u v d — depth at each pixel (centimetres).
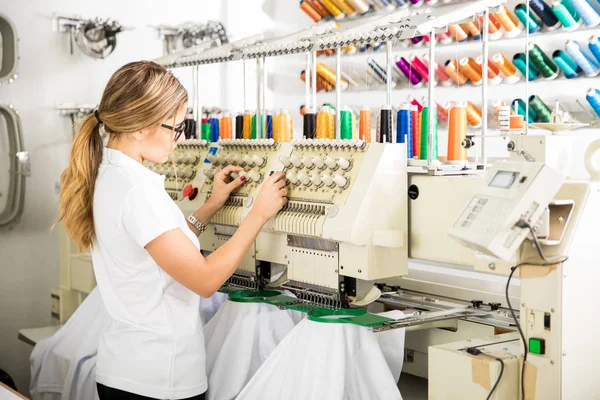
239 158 231
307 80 256
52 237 390
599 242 162
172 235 165
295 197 204
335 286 197
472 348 169
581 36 361
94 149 177
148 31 427
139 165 174
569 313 155
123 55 416
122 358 176
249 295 218
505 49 389
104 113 171
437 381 173
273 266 225
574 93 364
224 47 278
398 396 181
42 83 383
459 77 392
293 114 498
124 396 176
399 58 414
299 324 191
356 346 183
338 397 175
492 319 199
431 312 202
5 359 378
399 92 431
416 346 222
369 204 185
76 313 269
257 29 488
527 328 161
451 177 184
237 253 178
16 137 367
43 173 385
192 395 179
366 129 237
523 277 161
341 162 192
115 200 168
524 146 256
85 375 240
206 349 215
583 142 359
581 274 157
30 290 384
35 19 379
